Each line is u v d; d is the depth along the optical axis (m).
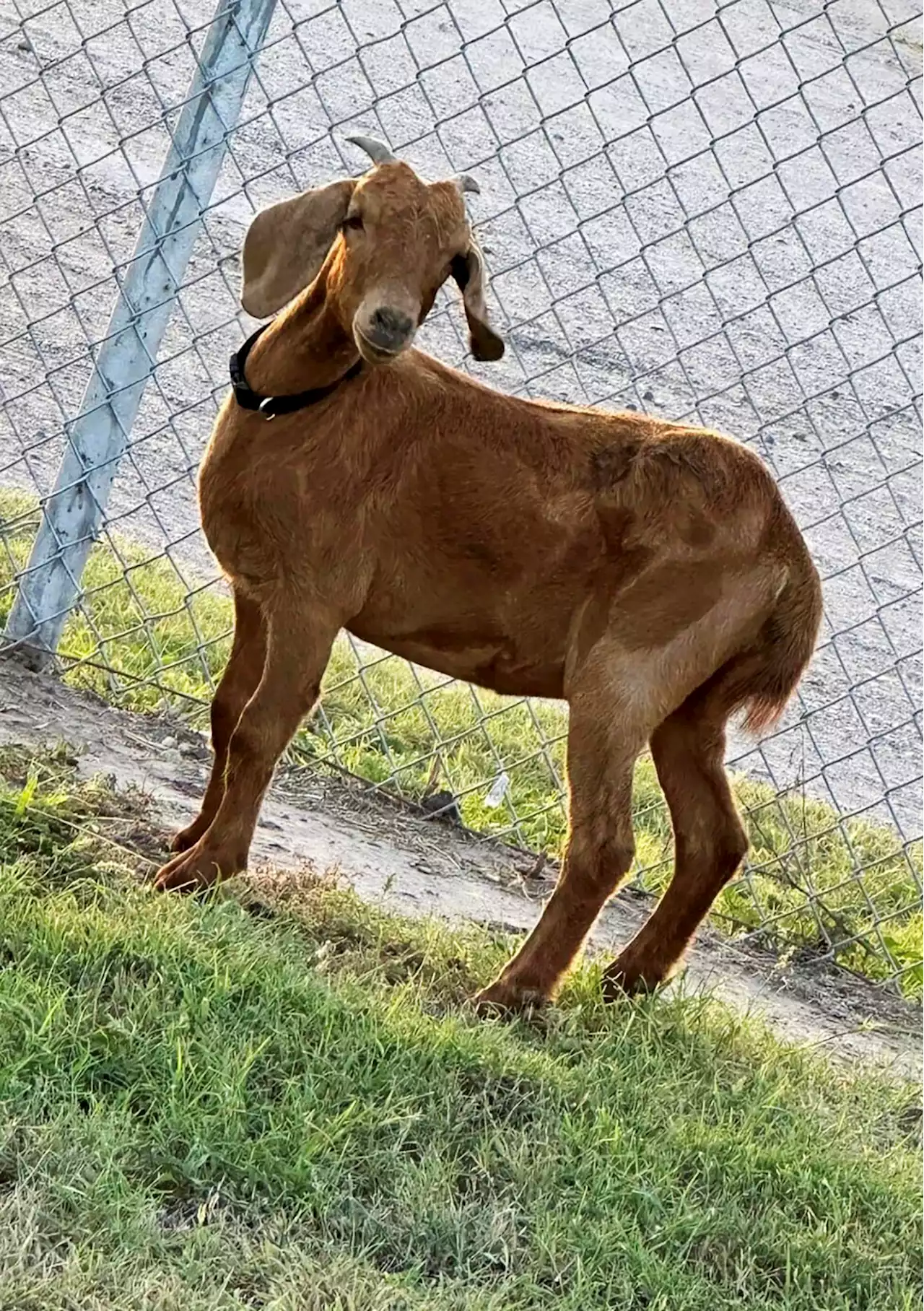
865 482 12.02
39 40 14.30
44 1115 3.56
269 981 4.29
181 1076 3.76
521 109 15.88
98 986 4.02
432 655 5.20
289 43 15.71
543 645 5.11
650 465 4.98
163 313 6.07
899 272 15.27
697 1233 3.95
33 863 4.68
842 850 7.25
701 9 19.06
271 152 13.66
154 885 4.86
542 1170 3.95
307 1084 3.94
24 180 11.87
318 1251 3.47
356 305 4.50
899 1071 5.51
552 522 4.97
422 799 6.45
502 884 6.09
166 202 5.99
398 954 5.08
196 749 6.11
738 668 5.14
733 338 13.46
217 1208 3.51
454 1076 4.20
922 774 8.52
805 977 6.18
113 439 6.10
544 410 5.13
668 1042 4.95
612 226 14.52
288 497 4.82
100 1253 3.19
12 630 6.23
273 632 4.93
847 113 17.55
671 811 5.29
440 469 4.92
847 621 10.07
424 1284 3.49
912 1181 4.46
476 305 4.64
